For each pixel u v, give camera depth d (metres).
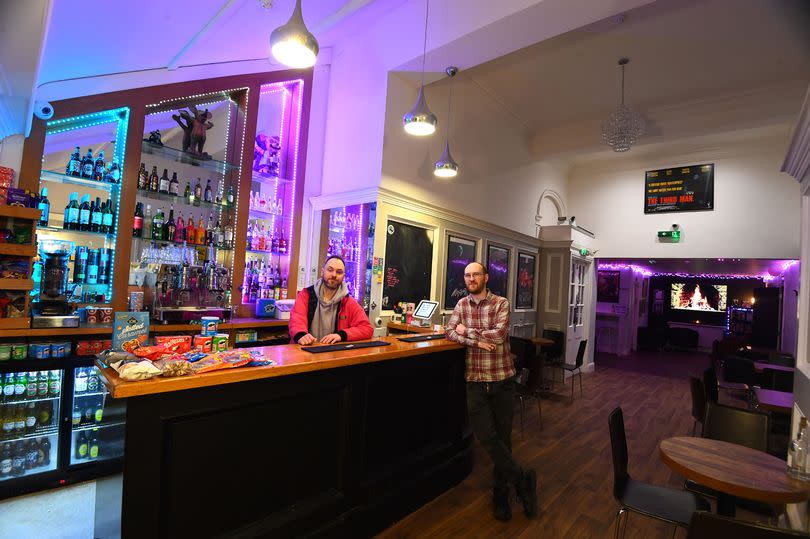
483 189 6.27
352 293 5.01
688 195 7.92
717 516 1.40
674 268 12.05
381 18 4.64
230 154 4.62
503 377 2.96
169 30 3.18
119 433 1.68
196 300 4.06
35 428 3.05
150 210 4.12
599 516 2.96
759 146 7.30
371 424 2.62
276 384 2.09
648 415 5.64
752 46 4.76
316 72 5.23
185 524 1.79
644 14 4.29
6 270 2.83
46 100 3.24
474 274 3.07
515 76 5.66
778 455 3.45
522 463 3.86
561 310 7.81
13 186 3.17
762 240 7.27
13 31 1.98
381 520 2.65
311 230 5.16
